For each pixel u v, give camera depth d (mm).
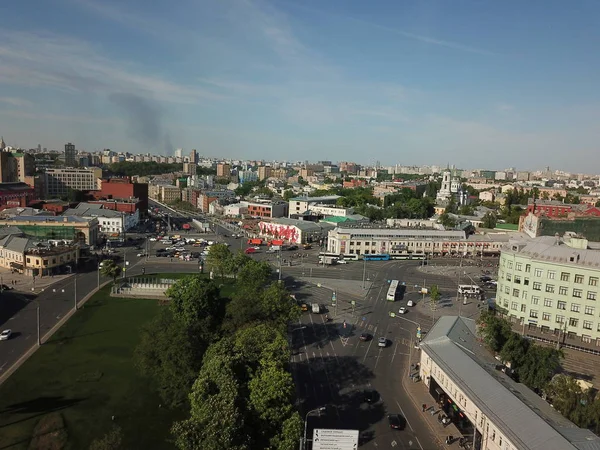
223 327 128625
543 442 74125
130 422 99688
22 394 109688
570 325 152000
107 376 119938
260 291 163875
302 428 84938
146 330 125250
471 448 91188
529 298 160500
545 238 174375
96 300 183750
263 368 93562
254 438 82250
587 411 86938
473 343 123438
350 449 74938
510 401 87000
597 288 145875
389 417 101125
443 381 107625
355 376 123375
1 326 152000
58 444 91312
